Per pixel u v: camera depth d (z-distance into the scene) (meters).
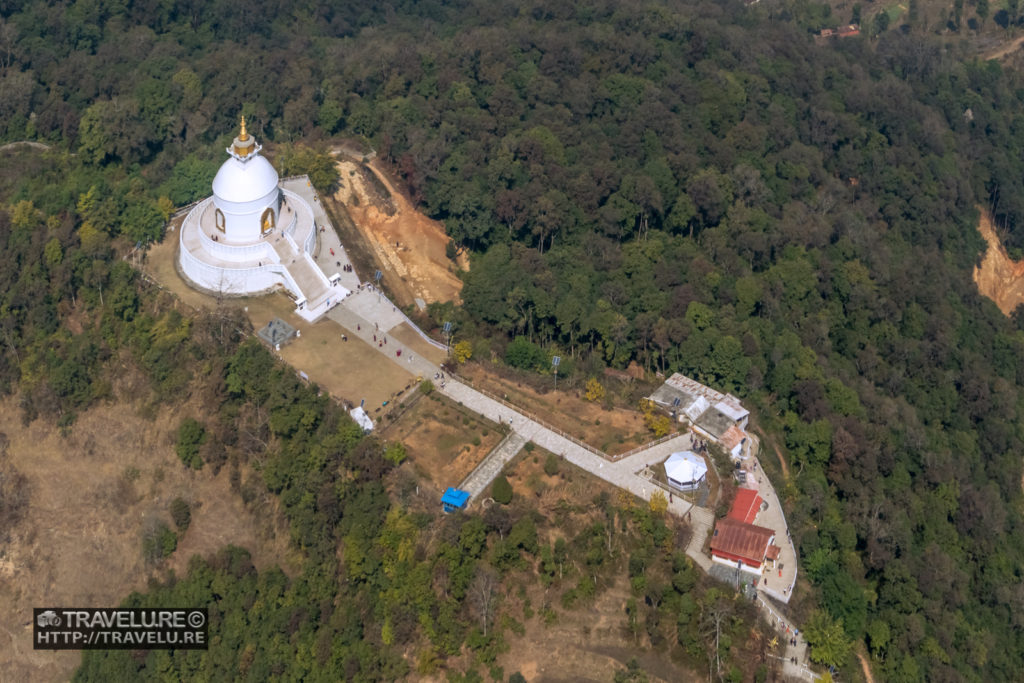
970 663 195.00
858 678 176.75
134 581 196.62
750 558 177.75
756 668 167.88
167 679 183.50
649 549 180.25
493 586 175.25
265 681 176.38
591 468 194.75
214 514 197.25
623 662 170.75
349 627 175.75
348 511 185.75
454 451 197.62
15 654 196.50
